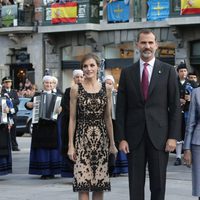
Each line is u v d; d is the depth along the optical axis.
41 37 31.72
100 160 7.52
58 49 31.16
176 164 13.68
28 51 32.28
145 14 28.08
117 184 11.04
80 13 29.42
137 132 6.93
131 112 7.00
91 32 29.31
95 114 7.50
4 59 33.19
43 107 11.79
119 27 28.77
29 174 12.18
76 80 10.21
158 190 6.92
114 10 29.08
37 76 31.92
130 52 28.81
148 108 6.91
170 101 6.95
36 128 11.88
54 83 12.12
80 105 7.48
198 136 7.15
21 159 15.59
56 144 11.88
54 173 11.95
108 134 7.60
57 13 30.05
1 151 11.74
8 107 11.95
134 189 6.96
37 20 31.75
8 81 17.67
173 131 6.88
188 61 27.02
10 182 11.50
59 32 30.55
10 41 32.88
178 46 27.11
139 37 6.98
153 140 6.86
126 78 7.03
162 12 27.47
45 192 10.25
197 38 26.66
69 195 9.92
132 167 6.97
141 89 6.93
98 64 7.67
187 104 13.32
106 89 7.59
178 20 26.20
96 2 29.48
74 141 7.56
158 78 6.93
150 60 7.00
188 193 10.04
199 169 7.15
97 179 7.50
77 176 7.49
